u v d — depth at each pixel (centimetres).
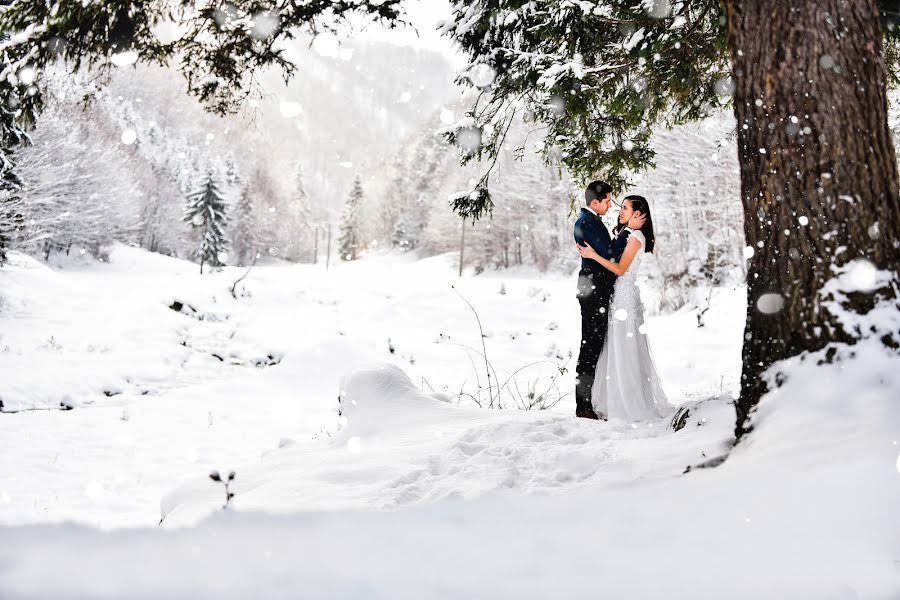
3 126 696
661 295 1630
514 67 450
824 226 236
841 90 240
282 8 409
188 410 956
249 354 1399
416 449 328
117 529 160
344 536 159
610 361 410
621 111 500
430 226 6538
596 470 259
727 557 137
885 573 121
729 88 490
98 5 370
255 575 127
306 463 330
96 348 1272
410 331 1547
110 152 3709
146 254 4284
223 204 4669
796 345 236
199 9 406
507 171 4156
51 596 108
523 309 1709
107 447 746
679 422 344
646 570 133
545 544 152
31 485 585
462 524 171
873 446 176
